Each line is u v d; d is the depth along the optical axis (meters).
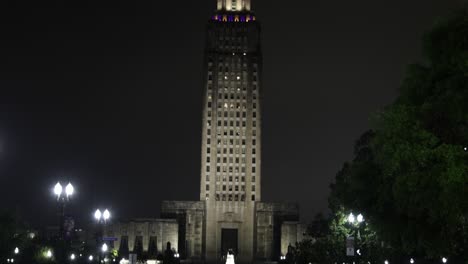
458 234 44.03
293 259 151.25
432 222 41.56
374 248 78.44
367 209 50.31
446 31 39.56
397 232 46.50
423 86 41.19
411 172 39.19
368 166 49.56
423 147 38.59
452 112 37.78
